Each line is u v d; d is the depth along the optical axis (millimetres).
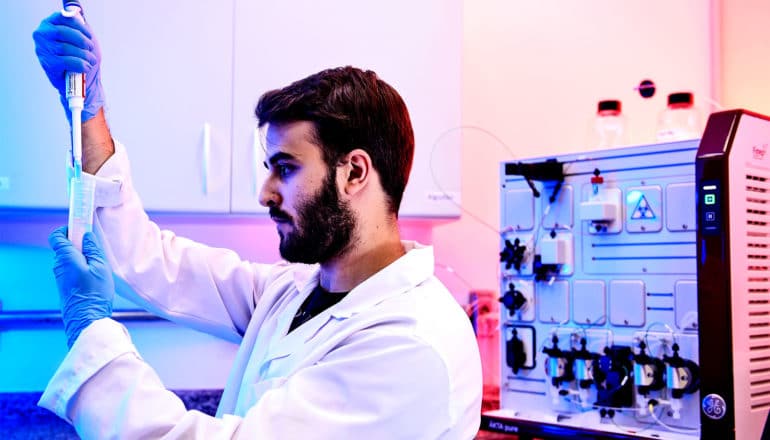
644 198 1768
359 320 1234
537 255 1938
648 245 1763
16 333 2242
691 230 1697
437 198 2236
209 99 2068
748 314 1581
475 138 2582
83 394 1160
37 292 2264
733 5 2301
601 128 2438
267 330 1403
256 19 2107
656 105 2396
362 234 1296
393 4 2215
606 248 1829
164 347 2357
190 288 1508
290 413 1115
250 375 1349
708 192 1559
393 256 1334
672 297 1723
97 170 1378
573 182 1889
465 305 2576
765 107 2223
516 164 1910
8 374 2234
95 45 1280
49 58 1243
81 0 1977
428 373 1157
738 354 1546
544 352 1907
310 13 2148
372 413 1136
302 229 1243
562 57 2520
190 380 2375
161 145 2033
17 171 1935
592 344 1839
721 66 2312
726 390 1525
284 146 1235
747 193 1593
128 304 2279
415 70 2227
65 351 2277
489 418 1906
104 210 1380
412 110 2221
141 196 2012
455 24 2266
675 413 1702
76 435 2223
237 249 2412
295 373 1215
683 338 1698
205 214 2100
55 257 1260
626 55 2441
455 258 2582
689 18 2355
